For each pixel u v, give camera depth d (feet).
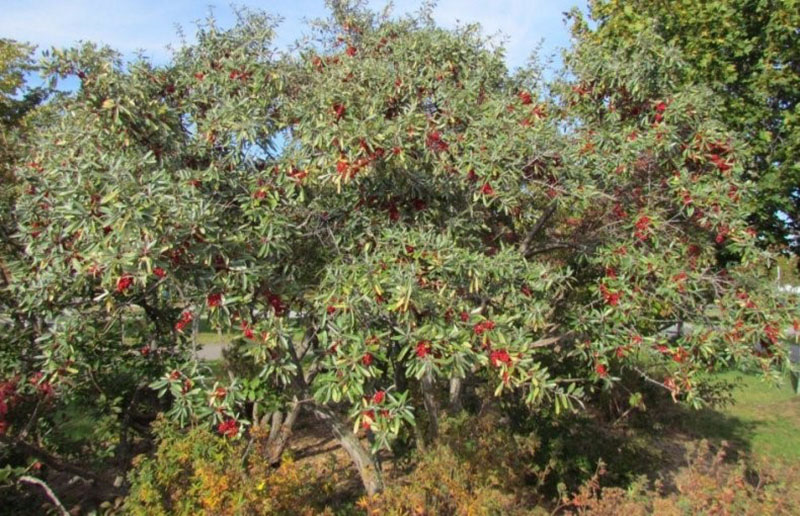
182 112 12.47
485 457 12.73
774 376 12.11
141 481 10.73
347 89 12.10
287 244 11.23
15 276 12.86
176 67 12.90
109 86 10.68
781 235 20.92
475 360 9.87
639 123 13.89
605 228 13.57
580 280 14.29
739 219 12.75
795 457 20.63
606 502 12.10
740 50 20.20
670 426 22.18
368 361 9.32
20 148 17.75
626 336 12.26
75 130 11.55
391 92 12.81
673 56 13.78
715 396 21.29
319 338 10.43
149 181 9.24
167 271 9.19
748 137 19.67
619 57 14.43
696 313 12.44
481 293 11.04
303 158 11.18
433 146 11.65
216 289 9.80
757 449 21.89
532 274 11.32
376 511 10.77
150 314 14.30
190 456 10.50
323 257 11.70
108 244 9.03
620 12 23.04
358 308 9.53
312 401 12.87
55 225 11.12
